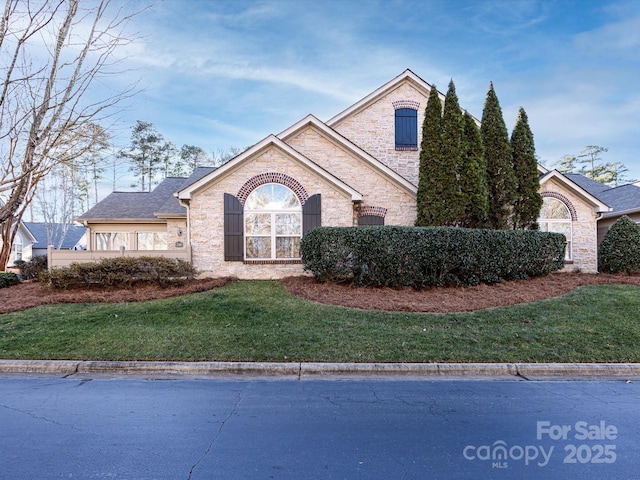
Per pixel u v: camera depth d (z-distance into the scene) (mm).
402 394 5172
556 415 4457
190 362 6262
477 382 5789
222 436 3811
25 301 9789
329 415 4391
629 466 3320
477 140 13648
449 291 11039
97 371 6156
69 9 9164
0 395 5023
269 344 6953
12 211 9758
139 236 18766
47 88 9219
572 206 15781
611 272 14719
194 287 11234
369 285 11336
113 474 3088
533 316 8844
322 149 15156
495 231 12031
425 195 13422
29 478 3025
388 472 3148
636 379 6055
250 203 13594
